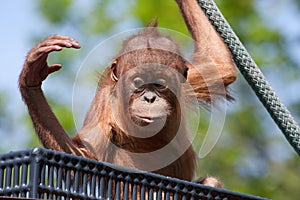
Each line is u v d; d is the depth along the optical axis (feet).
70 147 35.73
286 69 83.20
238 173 79.92
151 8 78.28
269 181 80.59
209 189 28.76
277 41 82.94
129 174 27.91
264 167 81.20
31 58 33.42
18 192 26.23
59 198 26.55
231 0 83.41
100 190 27.45
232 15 83.15
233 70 40.27
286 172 81.46
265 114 81.82
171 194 28.66
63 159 26.66
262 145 81.66
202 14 41.45
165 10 77.77
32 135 79.66
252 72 33.96
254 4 83.46
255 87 33.88
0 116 80.94
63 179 26.68
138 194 29.14
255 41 82.58
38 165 26.13
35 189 26.04
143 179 28.04
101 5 83.61
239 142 81.41
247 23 83.15
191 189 28.53
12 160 26.40
